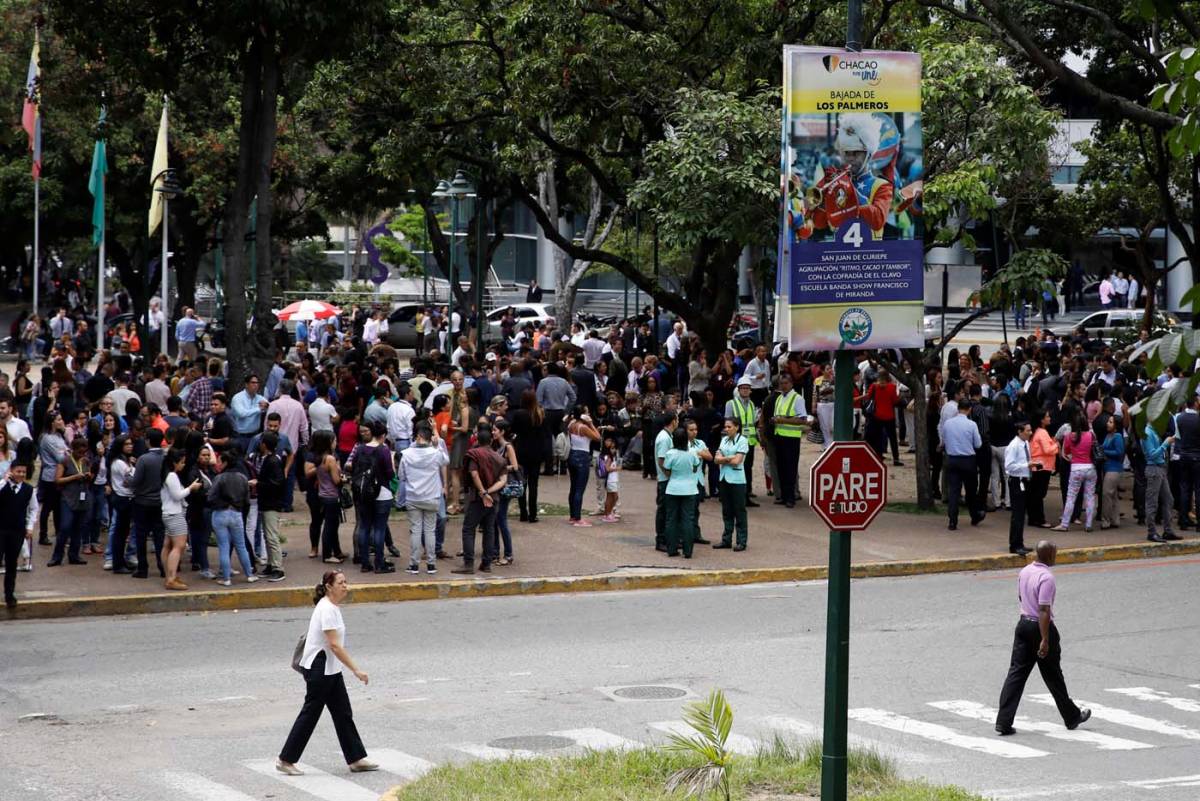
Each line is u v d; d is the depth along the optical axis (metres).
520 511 25.06
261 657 16.33
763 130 25.61
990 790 11.52
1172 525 25.88
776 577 21.89
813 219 9.98
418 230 69.44
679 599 20.30
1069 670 16.23
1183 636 18.05
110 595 19.02
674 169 25.73
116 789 11.15
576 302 74.94
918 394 26.94
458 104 31.62
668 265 50.56
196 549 20.34
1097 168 41.28
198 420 24.42
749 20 30.61
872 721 13.75
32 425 26.02
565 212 52.53
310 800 10.88
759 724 13.47
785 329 10.06
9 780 11.38
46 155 49.31
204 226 52.50
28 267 72.06
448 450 24.92
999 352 32.59
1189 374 6.36
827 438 29.20
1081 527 26.02
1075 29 33.09
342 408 25.44
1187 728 13.73
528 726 13.37
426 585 20.23
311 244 75.81
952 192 24.14
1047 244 43.50
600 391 32.19
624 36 30.38
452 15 32.00
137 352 43.81
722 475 23.16
